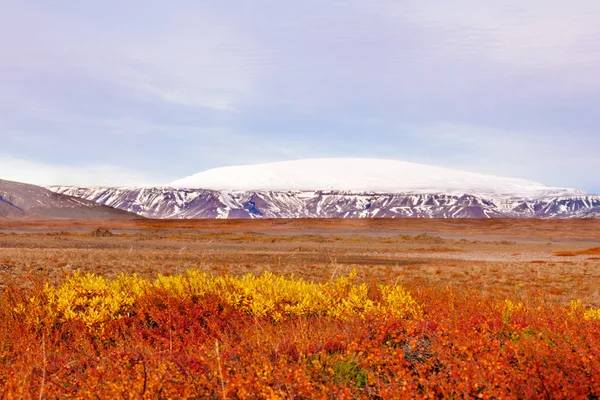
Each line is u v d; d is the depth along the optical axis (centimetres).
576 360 640
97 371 604
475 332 755
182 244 5741
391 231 13450
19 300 1029
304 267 3019
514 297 1408
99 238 6744
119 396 521
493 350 657
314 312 1020
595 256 5450
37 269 2333
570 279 2620
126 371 583
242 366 626
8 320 914
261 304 1002
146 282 1157
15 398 523
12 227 12269
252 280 1164
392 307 968
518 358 645
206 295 1110
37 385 571
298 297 1055
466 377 550
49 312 946
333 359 674
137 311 1004
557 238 11394
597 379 573
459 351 660
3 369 628
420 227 16562
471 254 5475
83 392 534
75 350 798
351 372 645
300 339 742
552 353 664
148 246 5203
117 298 1023
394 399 529
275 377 569
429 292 1212
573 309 1062
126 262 2892
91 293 1088
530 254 5706
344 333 785
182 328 916
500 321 898
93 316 927
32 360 673
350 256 4422
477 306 1041
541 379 571
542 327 848
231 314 1002
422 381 567
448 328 766
